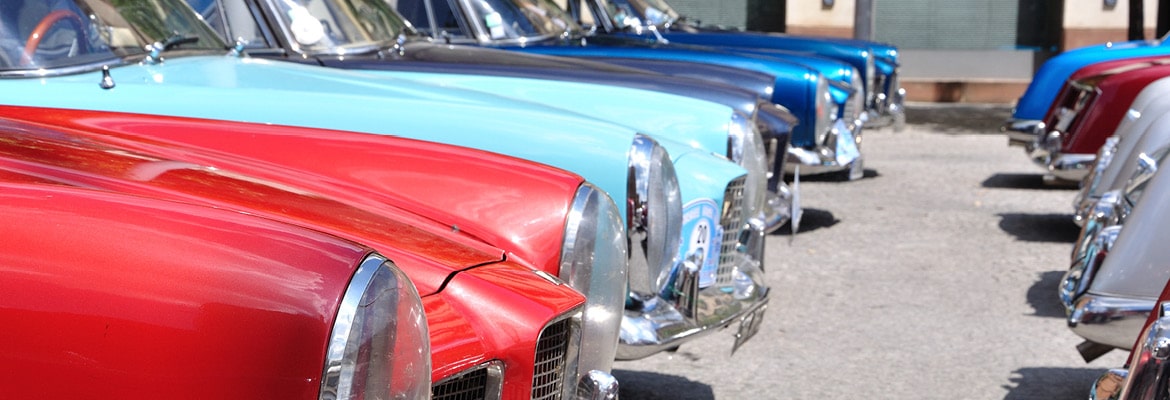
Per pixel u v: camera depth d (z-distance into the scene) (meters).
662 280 3.24
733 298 3.66
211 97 3.27
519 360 2.05
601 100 4.29
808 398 4.00
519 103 3.67
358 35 5.08
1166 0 16.03
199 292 1.45
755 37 9.47
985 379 4.24
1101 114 7.32
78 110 2.83
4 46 3.41
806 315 5.10
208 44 4.18
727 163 3.73
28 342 1.44
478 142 3.12
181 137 2.72
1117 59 8.35
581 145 3.10
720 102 4.86
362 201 2.49
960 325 4.96
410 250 2.12
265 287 1.46
